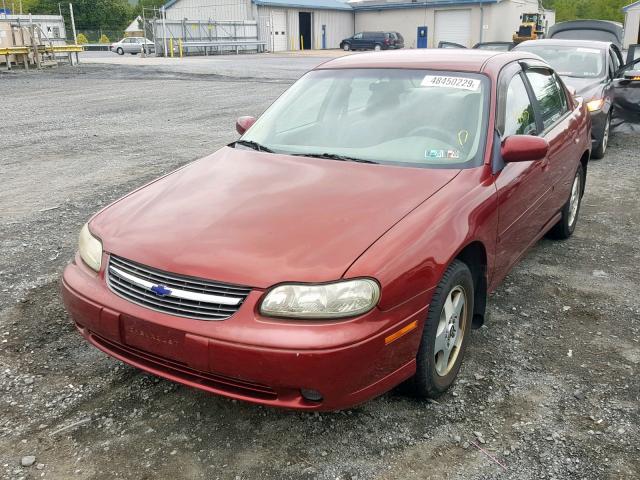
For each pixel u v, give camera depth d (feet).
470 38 162.50
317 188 10.69
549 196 15.23
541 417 10.18
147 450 9.36
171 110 46.03
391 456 9.25
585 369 11.62
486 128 12.12
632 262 16.97
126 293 9.45
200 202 10.55
